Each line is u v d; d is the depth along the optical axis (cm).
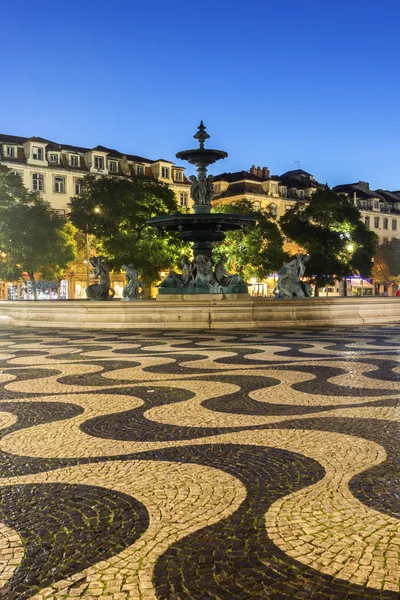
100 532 389
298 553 357
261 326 2133
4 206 4159
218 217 2372
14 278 4606
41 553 362
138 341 1659
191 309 2150
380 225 9038
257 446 584
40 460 546
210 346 1493
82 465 530
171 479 490
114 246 4044
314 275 5247
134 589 321
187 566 344
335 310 2262
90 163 6500
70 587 323
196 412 737
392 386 896
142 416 719
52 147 6241
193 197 2572
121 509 427
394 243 8138
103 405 786
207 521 404
